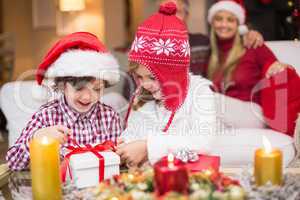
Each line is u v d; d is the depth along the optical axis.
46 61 1.41
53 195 1.10
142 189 0.98
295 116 1.90
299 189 1.08
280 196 1.02
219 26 2.29
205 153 1.40
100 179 1.19
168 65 1.43
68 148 1.31
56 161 1.10
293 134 1.87
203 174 1.03
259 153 1.09
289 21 2.52
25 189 1.24
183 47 1.43
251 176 1.12
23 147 1.36
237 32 2.29
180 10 2.52
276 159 1.07
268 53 2.15
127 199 0.94
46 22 5.06
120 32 4.79
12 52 4.42
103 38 4.82
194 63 2.32
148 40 1.42
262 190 1.01
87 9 4.86
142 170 1.12
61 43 1.41
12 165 1.37
